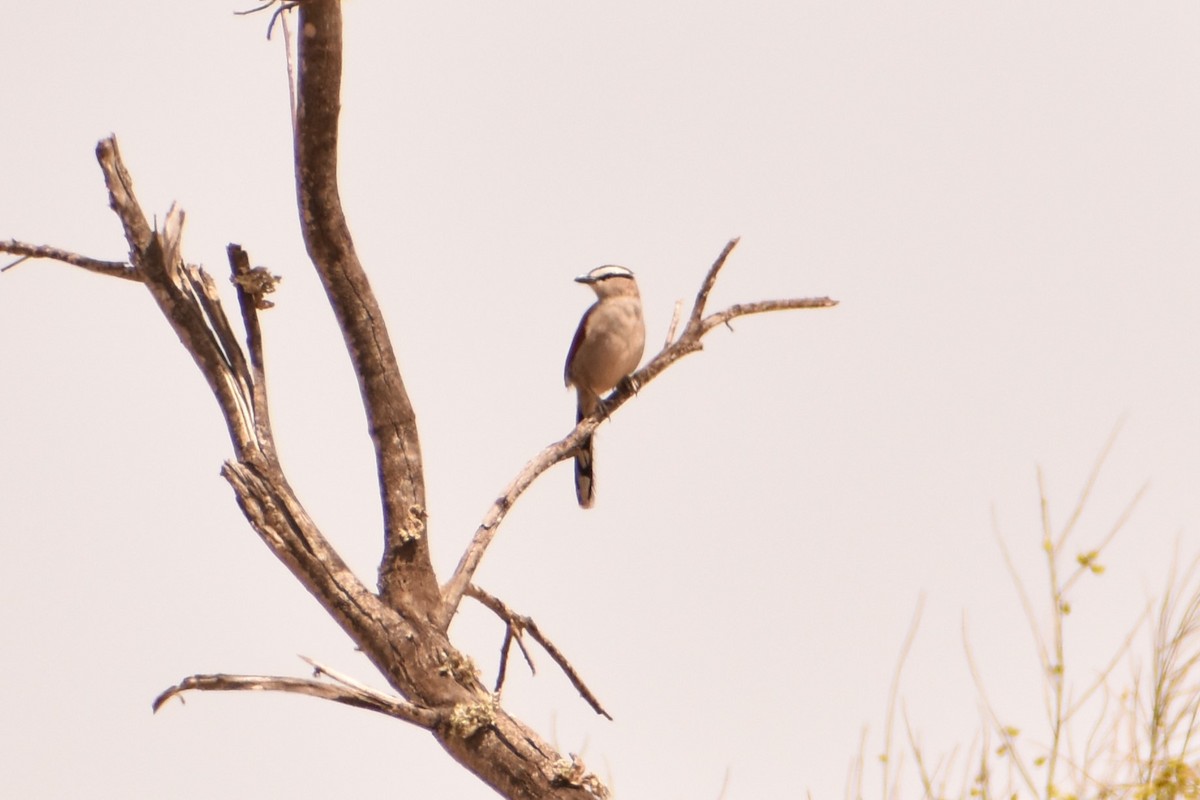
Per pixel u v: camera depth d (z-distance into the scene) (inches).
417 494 474.9
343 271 470.3
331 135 450.3
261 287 474.0
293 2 427.5
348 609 454.0
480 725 445.4
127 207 478.9
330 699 425.7
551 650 514.0
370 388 476.4
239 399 468.8
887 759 254.5
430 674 453.7
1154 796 237.3
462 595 479.2
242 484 457.1
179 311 474.9
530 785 444.8
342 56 442.0
